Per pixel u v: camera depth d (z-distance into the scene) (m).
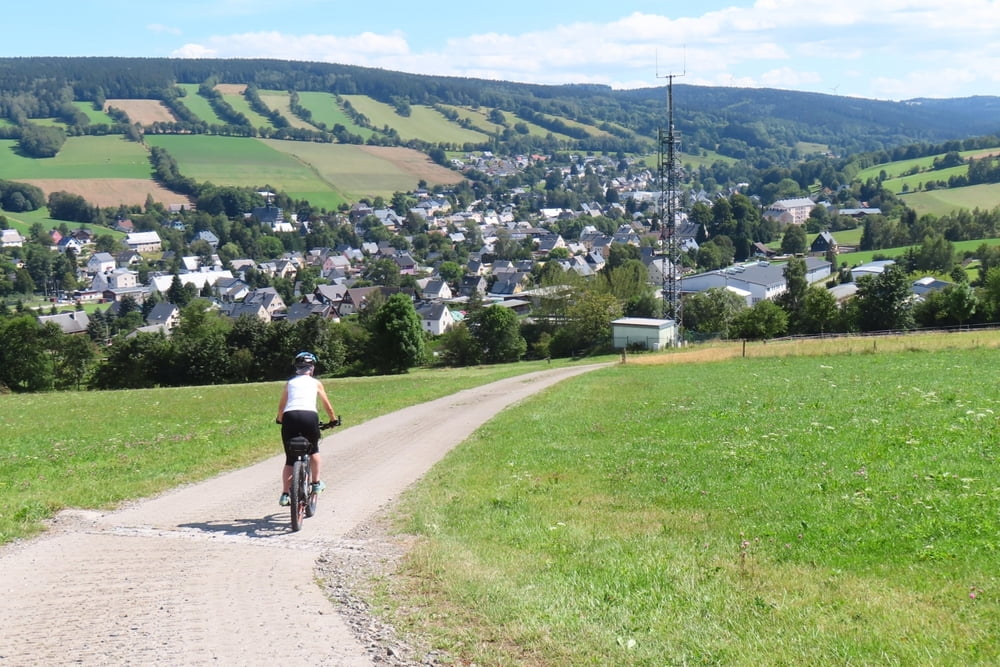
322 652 7.09
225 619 7.86
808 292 94.00
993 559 9.03
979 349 45.66
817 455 15.71
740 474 14.71
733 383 34.78
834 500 12.23
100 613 8.00
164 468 16.86
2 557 10.16
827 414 21.23
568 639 7.41
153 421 33.16
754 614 7.99
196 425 28.28
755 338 91.06
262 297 184.38
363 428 24.95
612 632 7.56
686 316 109.75
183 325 102.38
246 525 12.05
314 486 12.53
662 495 13.65
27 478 16.70
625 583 9.00
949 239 180.38
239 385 60.19
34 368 86.56
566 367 66.19
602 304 103.38
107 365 90.31
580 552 10.39
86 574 9.36
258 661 6.85
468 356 104.12
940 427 17.38
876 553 9.70
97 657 6.89
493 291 192.88
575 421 25.30
